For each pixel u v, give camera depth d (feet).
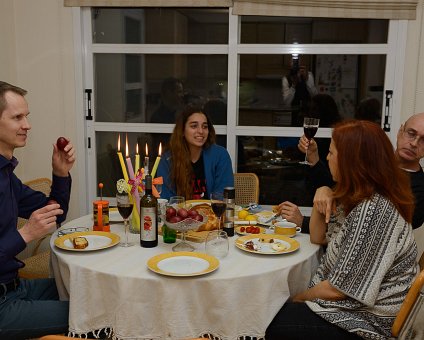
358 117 11.33
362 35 10.97
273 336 5.77
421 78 10.70
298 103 11.46
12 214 6.35
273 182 11.85
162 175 9.51
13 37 11.61
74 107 11.85
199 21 11.38
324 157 11.57
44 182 10.20
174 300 5.33
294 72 11.34
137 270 5.57
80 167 12.04
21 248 5.97
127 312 5.40
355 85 11.23
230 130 11.62
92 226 7.52
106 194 12.28
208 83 11.67
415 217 7.35
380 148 5.50
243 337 5.56
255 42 11.30
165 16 11.48
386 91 10.99
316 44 11.14
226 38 11.36
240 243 6.50
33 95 11.88
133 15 11.59
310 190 11.73
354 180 5.55
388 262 5.34
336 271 5.47
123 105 12.03
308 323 5.69
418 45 10.60
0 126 6.24
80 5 11.30
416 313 5.24
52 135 11.99
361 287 5.33
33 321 6.01
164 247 6.45
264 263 5.88
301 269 6.07
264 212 8.36
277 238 6.77
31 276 8.67
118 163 12.21
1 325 5.95
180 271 5.47
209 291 5.35
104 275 5.49
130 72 11.87
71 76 11.73
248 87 11.54
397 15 10.52
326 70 11.26
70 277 5.66
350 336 5.59
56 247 6.38
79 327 5.65
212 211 7.21
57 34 11.59
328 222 6.39
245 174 10.66
